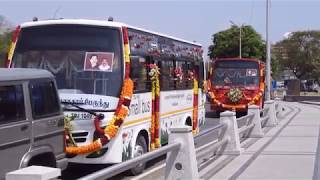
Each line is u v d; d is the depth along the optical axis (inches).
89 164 431.5
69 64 422.0
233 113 541.6
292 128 843.4
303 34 4124.0
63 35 429.1
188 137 344.5
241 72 1179.3
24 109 315.6
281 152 561.6
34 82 328.8
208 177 416.5
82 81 416.2
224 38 3410.4
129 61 421.7
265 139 688.4
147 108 474.0
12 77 310.8
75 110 403.2
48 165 338.0
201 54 697.0
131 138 435.2
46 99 338.3
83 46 423.8
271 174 433.4
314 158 520.4
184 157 343.3
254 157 526.0
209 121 1047.6
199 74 681.0
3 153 293.4
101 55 419.5
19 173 184.9
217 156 530.6
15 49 436.8
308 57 4121.6
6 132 297.3
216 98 1181.7
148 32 482.6
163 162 522.6
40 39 433.4
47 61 426.9
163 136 522.3
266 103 884.6
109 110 406.0
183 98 598.2
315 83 4195.4
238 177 419.2
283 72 4409.5
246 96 1165.1
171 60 555.8
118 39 422.0
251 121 709.9
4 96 302.0
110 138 400.5
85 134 402.0
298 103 1980.8
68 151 392.8
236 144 538.6
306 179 412.8
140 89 455.8
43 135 329.7
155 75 484.7
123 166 245.6
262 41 3378.4
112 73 415.8
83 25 428.1
